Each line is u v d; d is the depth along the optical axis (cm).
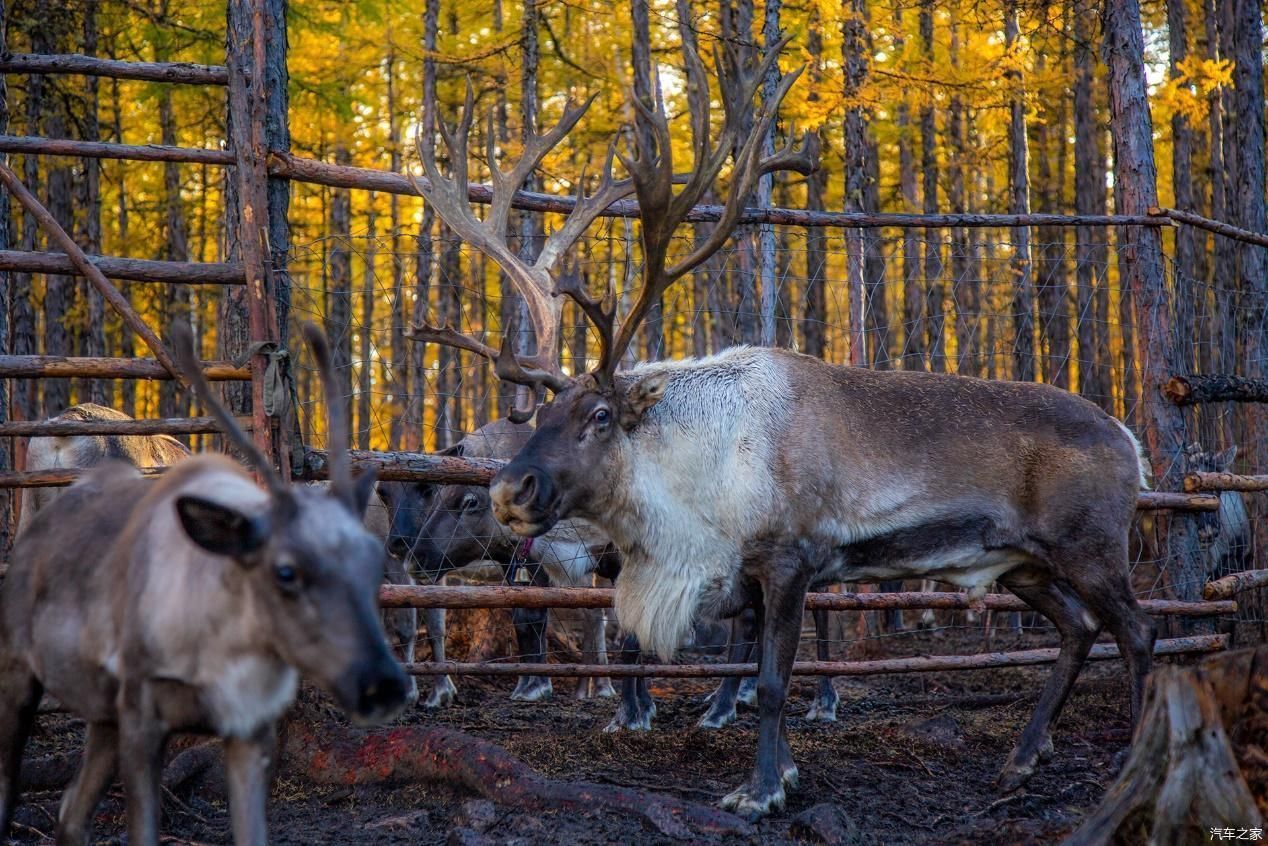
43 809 427
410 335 518
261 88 523
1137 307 711
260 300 512
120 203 1645
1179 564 682
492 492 486
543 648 766
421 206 1805
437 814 448
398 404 1395
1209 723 319
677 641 519
